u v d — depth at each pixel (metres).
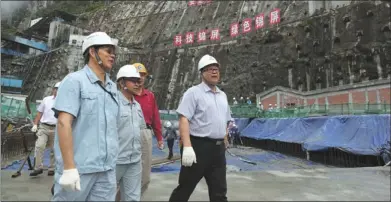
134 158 4.47
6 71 53.44
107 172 3.14
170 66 50.34
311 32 38.66
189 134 4.43
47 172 8.42
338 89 28.72
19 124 15.74
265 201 5.82
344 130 15.29
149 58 53.72
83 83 3.09
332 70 34.69
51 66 52.12
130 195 4.43
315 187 6.88
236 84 41.97
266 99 34.06
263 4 52.38
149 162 5.30
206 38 52.38
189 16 61.03
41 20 61.62
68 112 2.91
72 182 2.72
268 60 40.78
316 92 30.48
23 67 55.94
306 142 15.88
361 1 35.94
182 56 50.22
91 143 3.04
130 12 72.19
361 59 32.84
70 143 2.83
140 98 5.81
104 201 3.10
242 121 25.64
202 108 4.48
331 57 35.25
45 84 50.16
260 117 24.98
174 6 65.75
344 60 34.06
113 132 3.25
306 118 17.97
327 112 18.75
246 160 15.09
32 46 54.34
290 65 38.19
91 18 77.44
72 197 2.94
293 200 5.89
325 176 8.01
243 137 24.30
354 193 6.41
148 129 5.39
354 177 7.89
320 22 38.47
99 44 3.26
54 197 2.99
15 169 9.84
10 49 55.00
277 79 38.75
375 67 31.73
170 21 63.03
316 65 36.31
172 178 7.61
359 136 14.43
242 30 50.03
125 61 53.28
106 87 3.34
